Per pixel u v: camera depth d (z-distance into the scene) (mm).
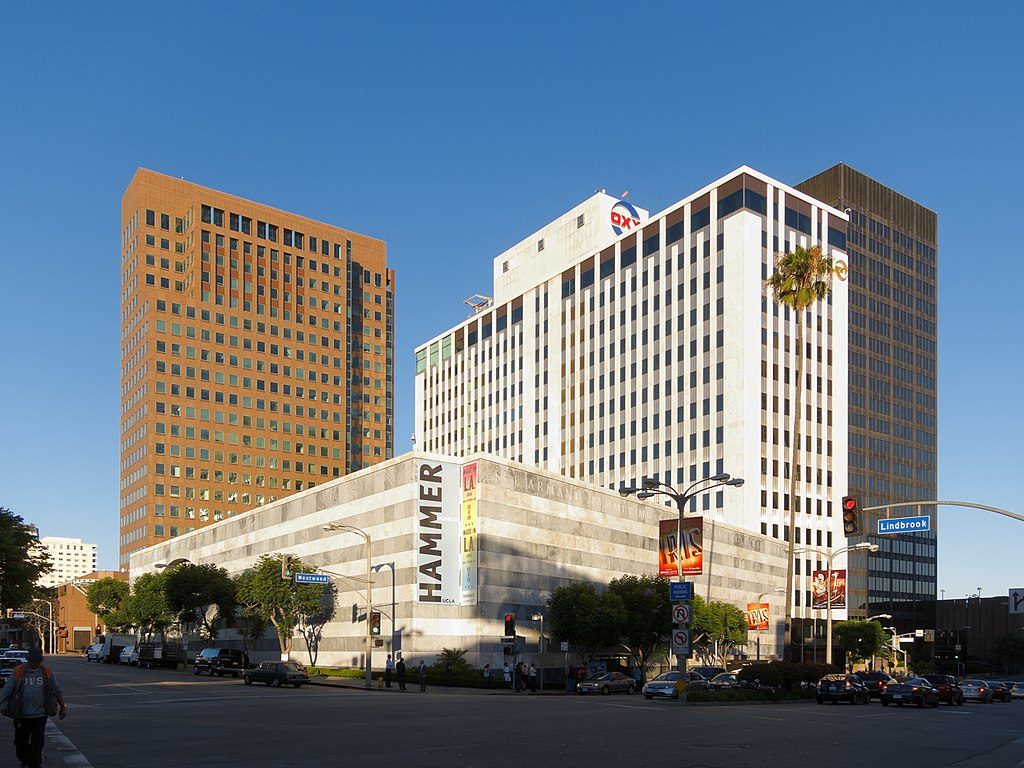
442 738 23219
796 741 24656
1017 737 28438
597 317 130000
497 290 155125
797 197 115500
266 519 88625
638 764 18594
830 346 116750
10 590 59938
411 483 65875
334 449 193250
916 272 161125
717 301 110875
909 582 150000
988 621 144625
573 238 138125
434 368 171875
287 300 192125
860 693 50531
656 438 117188
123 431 184125
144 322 175000
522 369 145125
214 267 182000
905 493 151750
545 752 20484
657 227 121562
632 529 80438
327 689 54594
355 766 17547
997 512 33781
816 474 111750
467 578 65625
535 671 62531
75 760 18156
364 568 70688
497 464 67250
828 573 68562
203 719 28625
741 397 105812
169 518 169500
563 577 71625
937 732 29688
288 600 72000
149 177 180250
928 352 161000
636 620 64375
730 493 105312
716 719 32094
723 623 78062
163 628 106688
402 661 54656
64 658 129625
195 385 176625
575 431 131625
